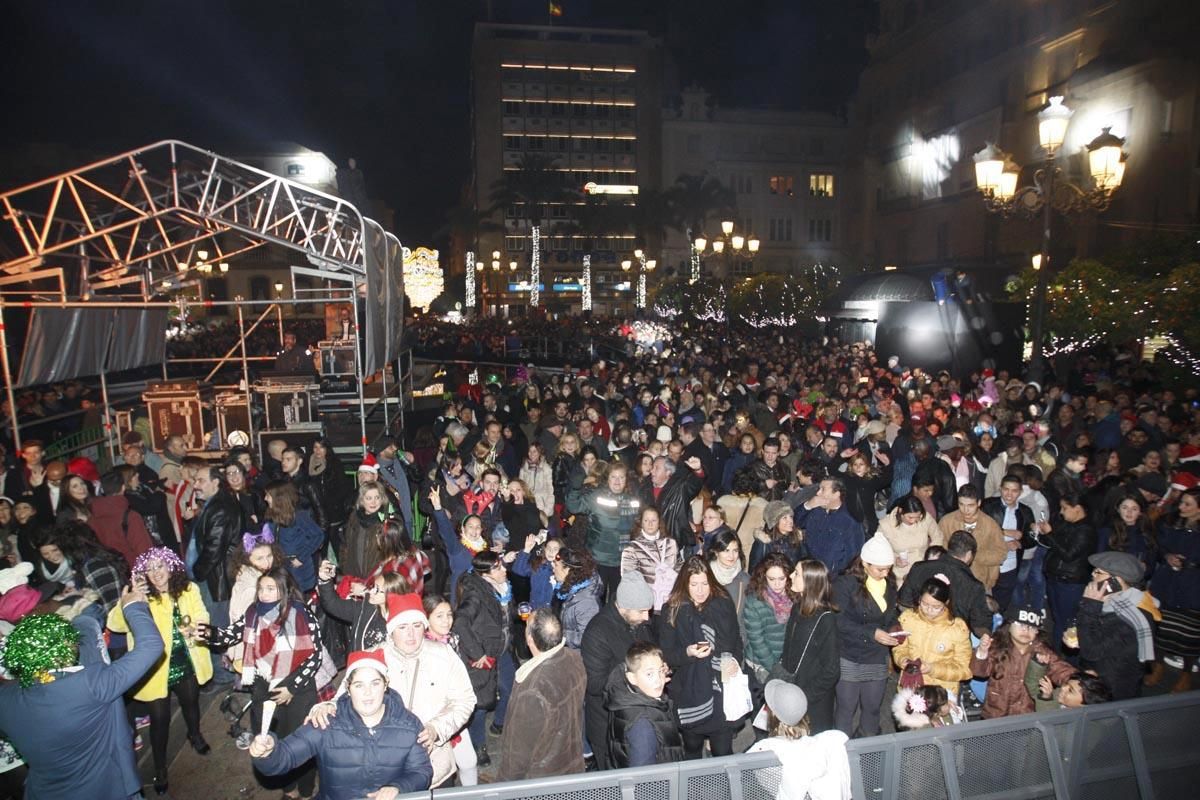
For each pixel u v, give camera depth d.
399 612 3.83
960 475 8.08
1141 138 31.64
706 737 4.59
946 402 12.21
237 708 4.98
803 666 4.53
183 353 27.89
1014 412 10.91
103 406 12.46
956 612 5.03
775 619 4.80
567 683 3.99
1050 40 38.19
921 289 22.20
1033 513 6.90
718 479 8.99
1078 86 34.72
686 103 73.00
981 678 4.73
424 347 27.61
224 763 5.29
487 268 69.81
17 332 15.59
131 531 6.29
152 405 11.98
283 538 6.20
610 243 79.44
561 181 70.44
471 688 4.14
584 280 68.25
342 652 6.21
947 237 46.28
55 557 5.23
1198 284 13.09
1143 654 4.58
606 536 6.74
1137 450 8.76
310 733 3.23
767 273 35.78
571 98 79.44
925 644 4.57
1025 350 17.81
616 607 4.41
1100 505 7.08
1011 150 40.22
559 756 3.93
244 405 12.77
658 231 67.88
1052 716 3.48
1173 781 3.62
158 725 4.88
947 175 46.44
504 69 78.56
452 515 7.07
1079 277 15.45
